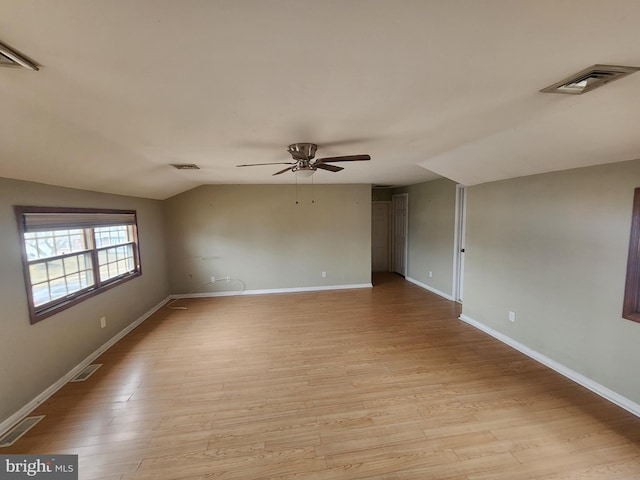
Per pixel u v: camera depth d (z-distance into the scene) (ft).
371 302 17.13
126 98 5.13
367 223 20.16
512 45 3.70
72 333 9.67
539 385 8.79
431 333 12.71
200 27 3.21
